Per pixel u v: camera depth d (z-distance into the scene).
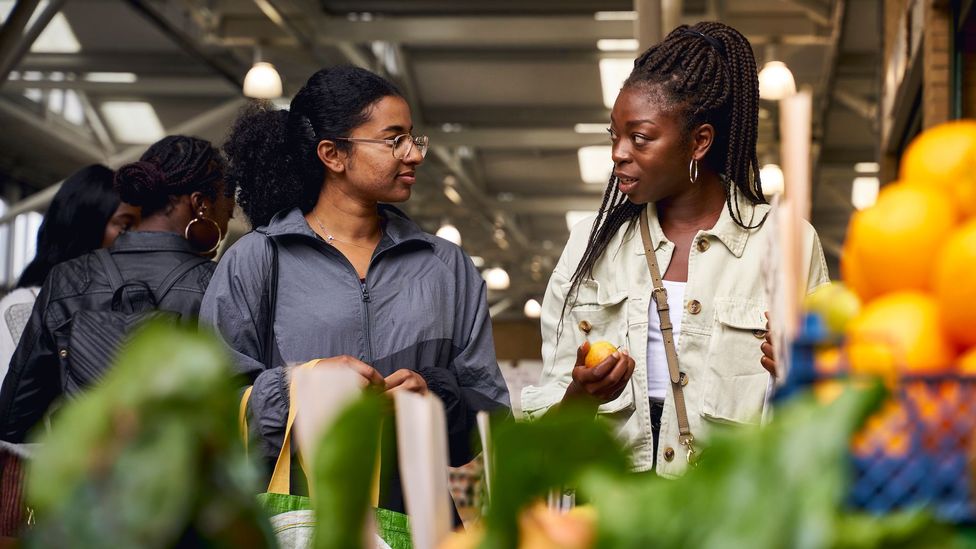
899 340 0.70
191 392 0.45
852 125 15.06
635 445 2.12
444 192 19.27
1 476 2.31
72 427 0.44
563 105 15.27
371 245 2.38
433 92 14.98
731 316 2.12
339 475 0.52
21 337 2.73
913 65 7.30
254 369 2.17
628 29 12.01
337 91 2.37
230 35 12.57
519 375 5.50
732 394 2.10
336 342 2.25
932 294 0.75
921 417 0.63
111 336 2.60
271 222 2.34
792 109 0.71
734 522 0.49
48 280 2.78
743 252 2.17
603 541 0.52
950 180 0.77
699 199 2.22
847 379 0.62
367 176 2.34
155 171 2.85
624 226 2.26
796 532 0.48
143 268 2.77
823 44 12.22
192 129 13.74
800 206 0.70
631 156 2.17
